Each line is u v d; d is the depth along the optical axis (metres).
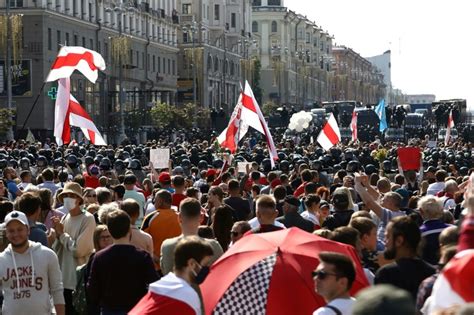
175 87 188.50
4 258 18.19
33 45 122.75
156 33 175.62
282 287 14.82
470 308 8.82
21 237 18.11
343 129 135.00
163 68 180.25
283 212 26.22
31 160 58.62
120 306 17.53
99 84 140.12
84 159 52.53
